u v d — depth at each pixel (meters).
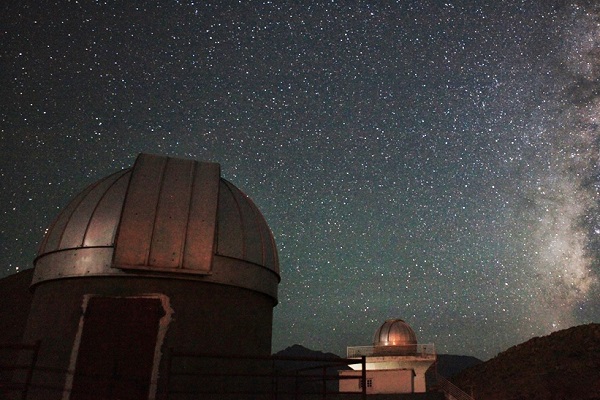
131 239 8.08
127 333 7.72
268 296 9.62
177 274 8.17
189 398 7.65
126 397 7.37
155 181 8.95
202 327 8.11
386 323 27.17
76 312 7.91
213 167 9.84
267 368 9.11
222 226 9.01
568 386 24.92
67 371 7.00
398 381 22.31
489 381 30.80
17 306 14.95
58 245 8.69
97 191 9.30
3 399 7.91
